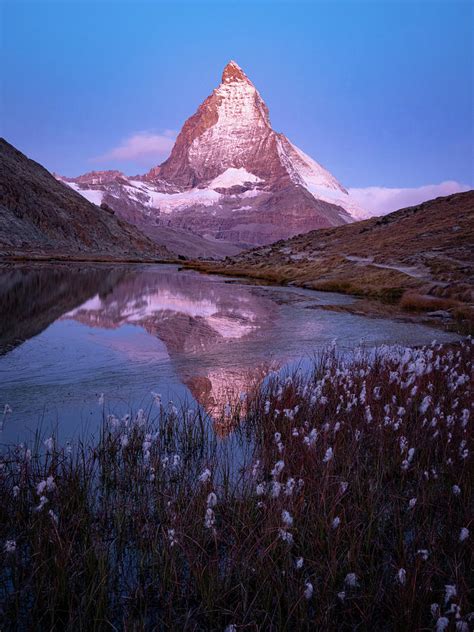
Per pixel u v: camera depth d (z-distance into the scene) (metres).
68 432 9.14
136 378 13.14
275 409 9.83
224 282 56.91
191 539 5.64
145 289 43.88
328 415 10.05
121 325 22.30
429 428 8.88
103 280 54.56
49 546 5.43
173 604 4.98
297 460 7.68
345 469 7.28
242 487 6.90
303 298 38.00
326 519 5.71
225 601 4.95
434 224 67.56
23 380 12.57
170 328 21.84
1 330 19.86
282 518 5.48
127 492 6.93
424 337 20.86
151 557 5.45
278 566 5.38
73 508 6.26
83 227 169.25
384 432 8.79
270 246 116.44
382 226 81.81
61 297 34.19
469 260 44.31
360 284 44.12
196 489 6.85
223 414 10.09
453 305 30.02
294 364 15.18
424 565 5.23
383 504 6.70
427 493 6.89
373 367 12.96
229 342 18.73
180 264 128.12
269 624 4.70
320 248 80.19
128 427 8.98
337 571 5.19
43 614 4.71
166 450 8.60
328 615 4.63
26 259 105.00
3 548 5.45
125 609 4.86
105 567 5.12
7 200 145.88
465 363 14.68
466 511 6.22
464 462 7.36
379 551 5.70
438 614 4.45
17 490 6.10
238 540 5.69
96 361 14.91
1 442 8.52
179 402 11.18
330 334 21.11
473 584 5.15
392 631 4.71
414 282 39.94
